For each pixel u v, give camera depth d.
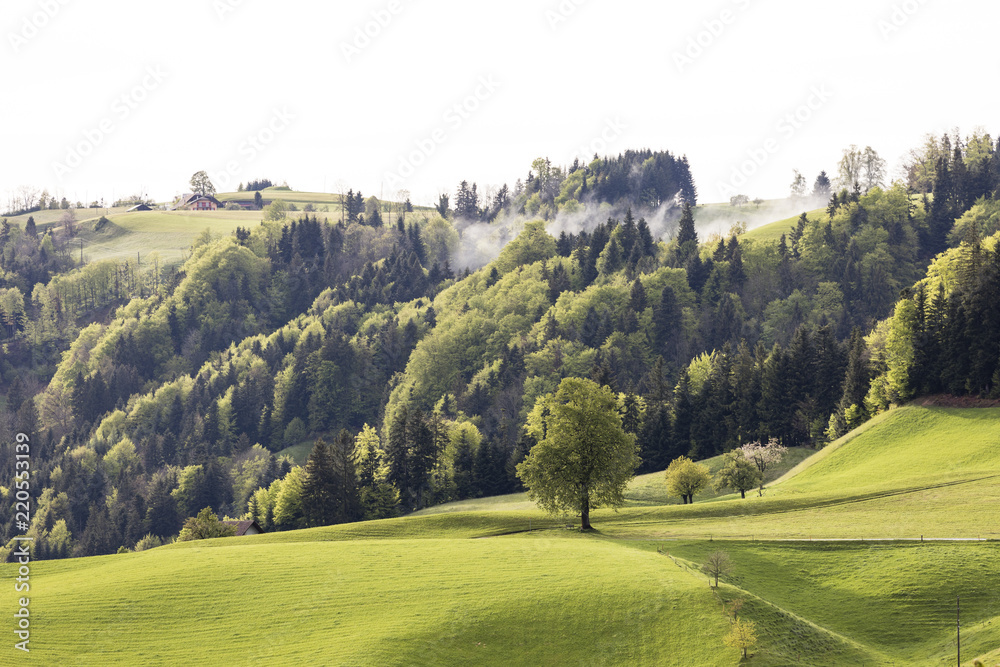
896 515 63.00
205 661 41.94
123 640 44.72
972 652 38.97
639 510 77.06
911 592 46.97
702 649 39.28
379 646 41.47
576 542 60.56
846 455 98.19
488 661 41.25
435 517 77.81
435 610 45.75
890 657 41.00
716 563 44.69
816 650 39.62
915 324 107.19
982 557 49.59
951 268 117.94
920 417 99.44
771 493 90.81
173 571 55.25
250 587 51.25
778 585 50.50
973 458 81.38
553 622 43.62
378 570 53.00
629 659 40.28
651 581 46.50
